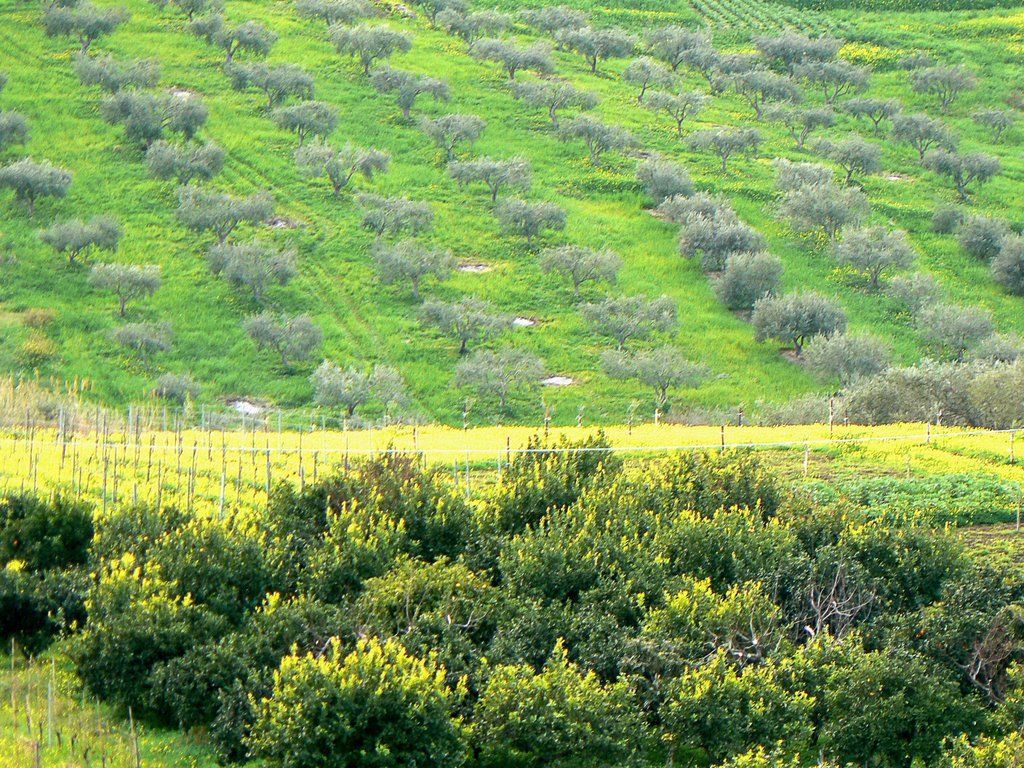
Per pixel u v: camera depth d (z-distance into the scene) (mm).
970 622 149000
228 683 139250
